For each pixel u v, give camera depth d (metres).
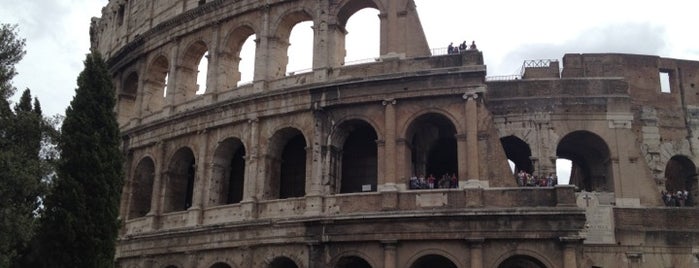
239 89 59.62
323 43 56.56
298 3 59.09
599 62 60.06
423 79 51.66
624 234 53.59
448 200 48.81
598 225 53.81
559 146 60.84
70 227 44.81
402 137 51.38
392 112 51.91
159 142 63.25
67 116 48.94
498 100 57.25
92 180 47.03
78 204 45.69
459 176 49.47
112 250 47.16
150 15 72.38
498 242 47.41
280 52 60.16
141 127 65.06
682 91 61.31
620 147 55.47
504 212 46.94
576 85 57.34
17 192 39.16
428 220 48.19
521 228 46.97
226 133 58.62
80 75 50.66
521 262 51.03
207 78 62.25
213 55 62.38
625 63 60.91
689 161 59.94
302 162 57.75
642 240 53.59
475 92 50.50
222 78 61.94
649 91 60.66
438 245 48.00
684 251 53.47
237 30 62.75
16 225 38.53
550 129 56.00
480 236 47.19
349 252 49.69
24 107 58.12
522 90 57.47
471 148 49.34
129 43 72.25
